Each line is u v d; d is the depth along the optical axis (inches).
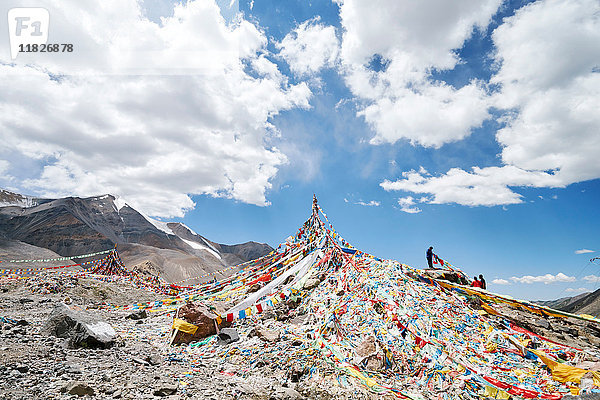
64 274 1312.7
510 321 577.3
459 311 535.5
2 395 223.3
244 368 392.5
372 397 326.0
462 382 355.6
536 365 402.6
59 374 288.4
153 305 853.8
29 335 413.7
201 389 293.1
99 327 448.8
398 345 430.9
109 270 1728.6
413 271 690.2
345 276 676.7
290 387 339.3
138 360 362.3
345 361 397.7
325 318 530.0
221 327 562.6
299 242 1067.3
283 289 707.4
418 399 320.8
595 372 350.6
